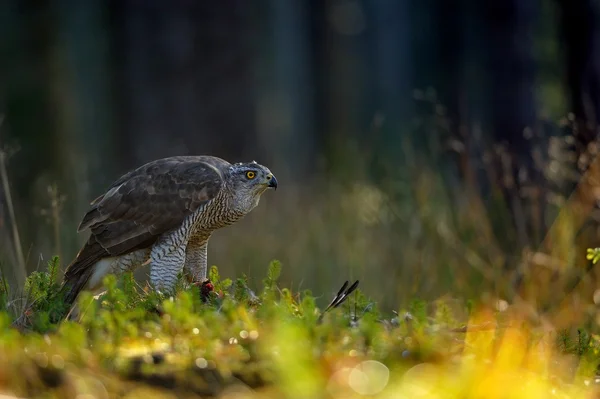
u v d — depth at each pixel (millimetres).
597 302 10477
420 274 12070
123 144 23609
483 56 20328
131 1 23297
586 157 11789
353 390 6516
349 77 36344
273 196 16297
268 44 30922
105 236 10211
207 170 10352
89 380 6438
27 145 27891
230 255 13781
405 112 29922
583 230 11812
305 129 32219
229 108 23484
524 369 7234
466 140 15477
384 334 7480
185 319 7246
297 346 6680
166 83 23359
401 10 31203
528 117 18625
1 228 10844
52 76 29172
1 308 8133
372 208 14305
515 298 10352
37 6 29938
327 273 12922
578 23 14781
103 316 7188
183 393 6684
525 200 13219
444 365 7031
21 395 6434
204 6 23266
